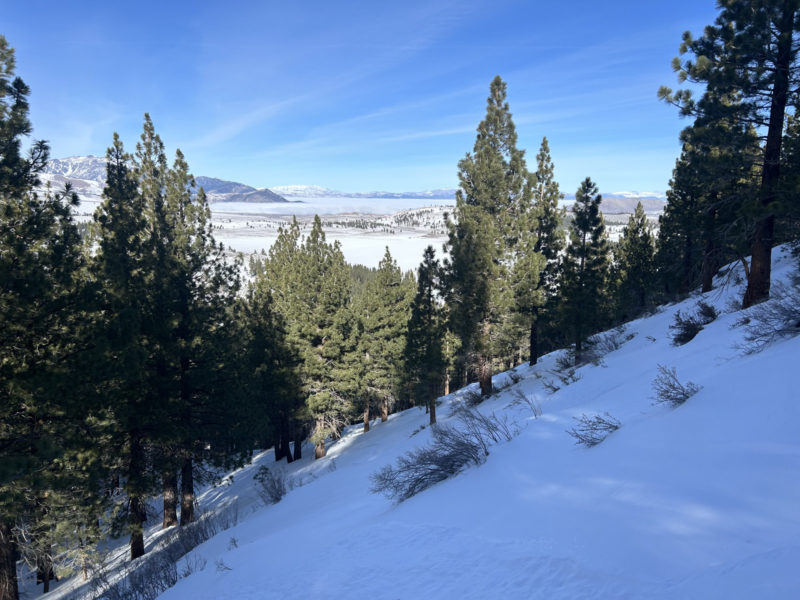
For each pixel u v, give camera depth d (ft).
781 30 37.40
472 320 71.92
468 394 82.89
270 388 94.48
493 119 73.87
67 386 35.29
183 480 57.72
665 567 8.78
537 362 85.15
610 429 19.03
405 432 78.69
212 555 31.94
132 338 43.19
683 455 13.23
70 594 47.37
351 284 120.37
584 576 9.68
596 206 69.36
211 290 58.70
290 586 15.58
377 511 23.22
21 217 34.32
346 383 93.30
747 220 39.42
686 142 44.39
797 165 38.96
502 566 11.53
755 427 12.89
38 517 41.65
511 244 74.79
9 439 36.04
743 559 7.95
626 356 42.45
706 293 59.77
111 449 50.01
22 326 33.91
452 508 17.56
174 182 62.95
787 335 20.38
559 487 15.06
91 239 59.26
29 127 34.01
